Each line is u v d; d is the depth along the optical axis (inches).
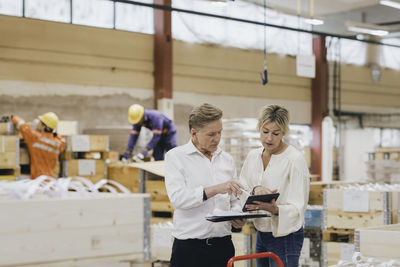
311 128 566.3
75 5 409.1
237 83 502.6
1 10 376.2
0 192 102.6
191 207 114.2
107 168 321.1
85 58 410.3
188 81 468.1
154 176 234.5
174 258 120.6
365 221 197.2
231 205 127.4
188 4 467.8
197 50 474.6
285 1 535.2
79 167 331.9
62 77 398.0
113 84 424.5
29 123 331.0
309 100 565.9
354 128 603.8
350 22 448.5
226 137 323.6
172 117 442.0
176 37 461.7
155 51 447.5
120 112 427.2
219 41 490.0
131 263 90.0
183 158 119.3
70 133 360.2
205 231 118.0
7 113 372.8
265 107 131.0
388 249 126.5
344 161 582.9
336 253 204.5
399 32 597.9
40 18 391.9
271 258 132.2
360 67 609.3
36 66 386.6
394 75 642.8
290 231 125.7
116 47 427.2
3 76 372.8
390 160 442.9
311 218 221.1
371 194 196.2
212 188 114.0
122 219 87.6
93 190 97.3
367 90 615.8
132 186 297.7
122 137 382.6
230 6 497.0
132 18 439.5
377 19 559.5
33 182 93.2
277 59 537.3
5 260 77.8
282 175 131.6
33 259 79.7
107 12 425.4
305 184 129.6
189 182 118.9
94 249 84.7
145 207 90.1
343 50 592.4
